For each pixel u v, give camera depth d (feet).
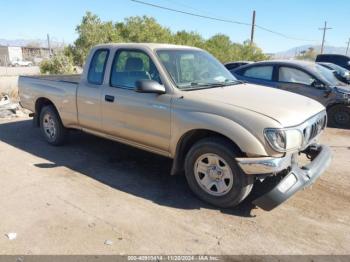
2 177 15.65
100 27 62.69
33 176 15.81
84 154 18.99
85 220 12.00
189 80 14.61
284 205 13.38
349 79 30.99
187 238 11.05
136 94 14.79
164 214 12.53
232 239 11.04
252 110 12.00
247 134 11.59
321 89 26.63
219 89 14.34
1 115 28.32
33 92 20.89
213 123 12.29
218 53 91.66
